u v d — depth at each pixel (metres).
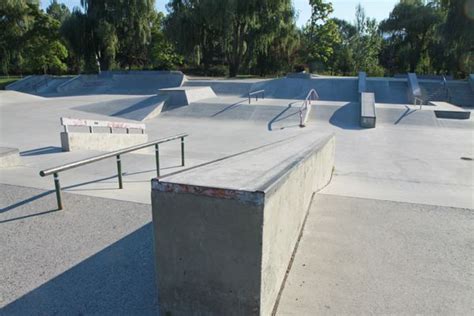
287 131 13.19
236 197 1.68
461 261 2.84
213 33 33.06
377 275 2.60
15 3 32.00
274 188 1.85
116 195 4.48
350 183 6.33
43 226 3.53
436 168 8.14
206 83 24.70
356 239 3.19
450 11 25.95
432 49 34.56
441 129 13.38
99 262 2.86
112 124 9.73
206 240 1.81
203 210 1.77
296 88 22.72
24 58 37.66
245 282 1.79
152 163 6.74
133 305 2.31
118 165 4.75
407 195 5.07
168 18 32.44
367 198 4.33
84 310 2.27
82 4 33.00
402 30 36.25
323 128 13.66
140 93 24.77
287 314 2.14
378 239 3.21
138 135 10.88
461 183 6.81
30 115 15.69
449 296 2.37
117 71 31.20
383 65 47.03
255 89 23.08
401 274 2.63
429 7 33.81
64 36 33.03
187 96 17.77
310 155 3.51
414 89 20.09
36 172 5.59
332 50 43.28
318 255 2.87
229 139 11.88
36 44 37.50
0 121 13.65
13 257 2.94
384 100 20.77
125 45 36.78
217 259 1.82
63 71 45.88
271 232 1.88
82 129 12.30
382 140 11.60
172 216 1.85
